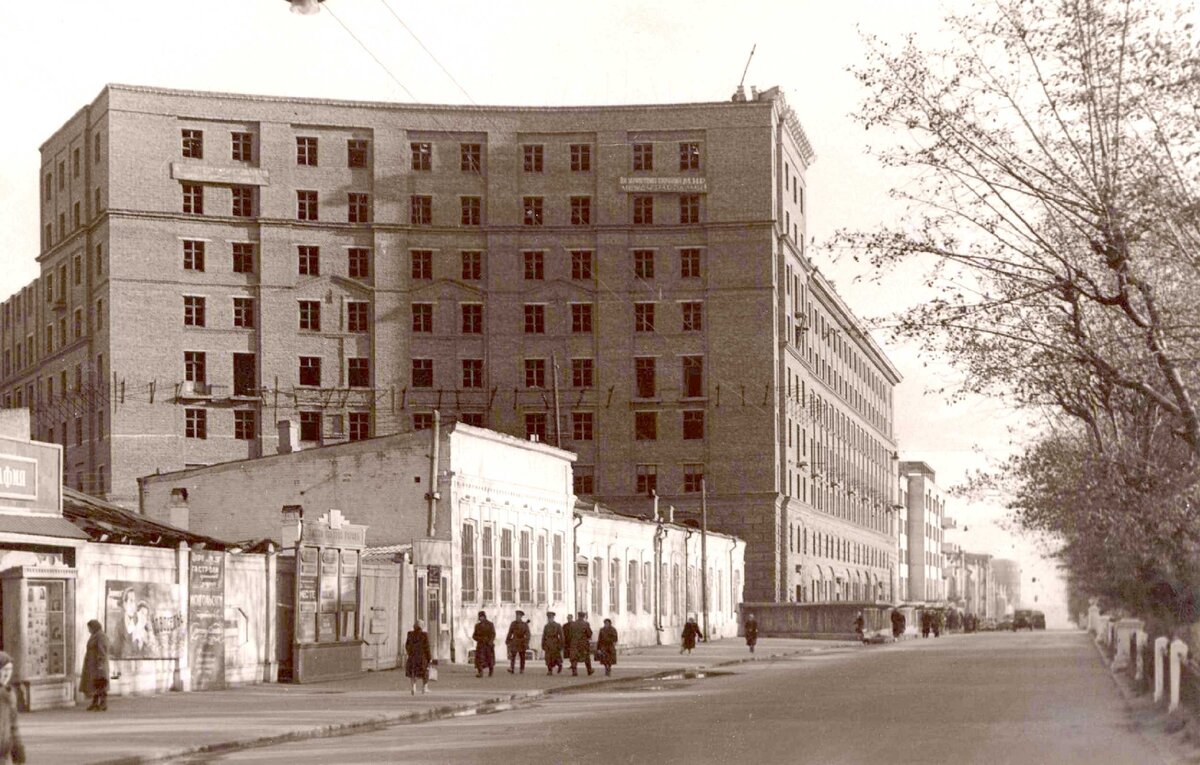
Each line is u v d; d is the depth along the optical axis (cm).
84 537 2922
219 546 3612
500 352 9638
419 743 2194
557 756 1934
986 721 2503
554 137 9769
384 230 9544
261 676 3616
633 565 6844
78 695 2938
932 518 17712
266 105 9412
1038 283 2575
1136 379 2770
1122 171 2383
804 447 10656
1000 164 2462
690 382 9681
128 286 9056
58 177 9844
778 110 9906
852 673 4409
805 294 10856
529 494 5394
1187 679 2295
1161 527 3431
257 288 9312
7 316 11075
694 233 9719
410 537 4634
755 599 9500
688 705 2983
